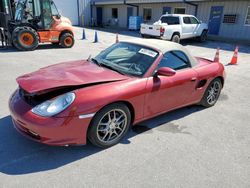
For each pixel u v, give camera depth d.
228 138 3.47
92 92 2.71
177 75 3.62
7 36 10.17
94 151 2.96
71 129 2.61
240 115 4.32
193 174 2.64
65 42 11.16
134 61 3.46
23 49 9.90
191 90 3.95
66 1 26.27
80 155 2.87
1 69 6.70
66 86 2.71
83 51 10.56
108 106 2.82
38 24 10.38
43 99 2.71
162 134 3.47
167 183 2.49
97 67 3.40
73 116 2.56
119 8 25.98
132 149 3.05
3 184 2.34
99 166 2.70
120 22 26.41
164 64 3.49
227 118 4.16
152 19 22.34
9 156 2.77
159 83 3.32
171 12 20.48
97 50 11.01
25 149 2.91
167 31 13.15
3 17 9.96
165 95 3.49
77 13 27.42
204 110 4.46
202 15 18.38
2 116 3.71
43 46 11.43
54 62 8.03
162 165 2.77
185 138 3.40
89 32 19.28
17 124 2.84
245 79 6.94
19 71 6.57
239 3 16.00
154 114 3.52
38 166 2.63
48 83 2.74
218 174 2.67
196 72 3.96
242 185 2.52
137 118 3.27
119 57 3.63
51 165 2.66
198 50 12.29
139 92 3.07
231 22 16.75
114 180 2.49
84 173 2.57
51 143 2.60
